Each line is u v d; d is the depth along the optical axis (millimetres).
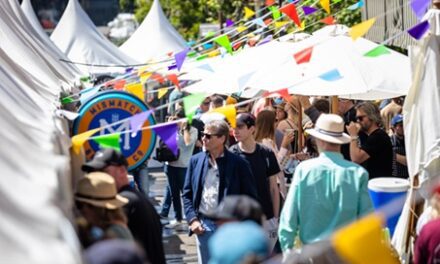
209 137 12125
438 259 8781
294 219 10430
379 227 6047
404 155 15008
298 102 16891
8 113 7844
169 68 15508
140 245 9086
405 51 22266
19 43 15062
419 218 10750
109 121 11398
